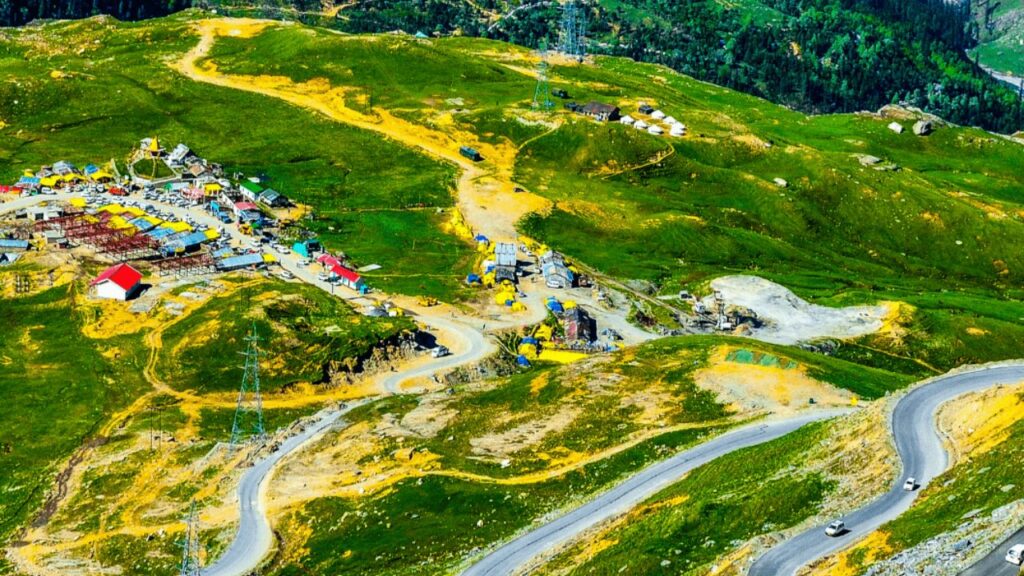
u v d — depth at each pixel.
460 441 186.12
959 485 119.38
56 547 175.75
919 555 104.06
